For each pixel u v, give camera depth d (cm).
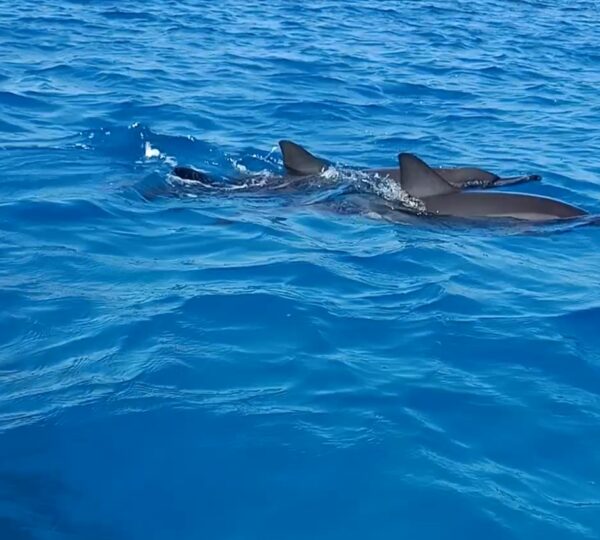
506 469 602
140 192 1145
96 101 1614
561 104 1889
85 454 604
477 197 1145
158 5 2731
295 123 1598
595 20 3288
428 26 2853
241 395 672
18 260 902
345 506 562
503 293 882
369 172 1262
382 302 843
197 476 587
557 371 731
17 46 2023
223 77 1895
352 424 640
